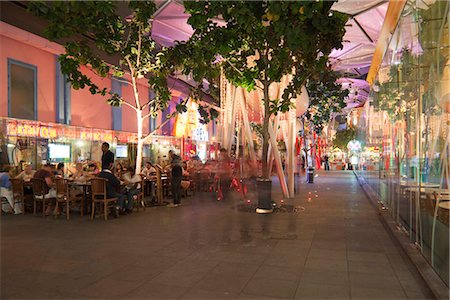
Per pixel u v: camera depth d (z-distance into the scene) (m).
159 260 5.81
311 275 5.07
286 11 6.43
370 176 15.90
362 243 6.82
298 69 10.37
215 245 6.71
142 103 18.53
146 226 8.49
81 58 9.88
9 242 7.02
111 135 15.67
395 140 8.66
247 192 14.94
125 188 10.29
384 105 10.62
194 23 7.62
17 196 10.38
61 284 4.77
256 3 7.38
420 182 5.98
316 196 14.18
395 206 8.68
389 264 5.55
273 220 9.14
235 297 4.32
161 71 11.02
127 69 15.72
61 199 9.62
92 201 9.50
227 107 14.29
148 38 11.30
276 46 9.30
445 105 4.61
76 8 6.95
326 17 7.09
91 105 15.02
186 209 10.99
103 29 9.95
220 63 10.57
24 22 11.21
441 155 4.78
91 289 4.59
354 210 10.68
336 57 18.39
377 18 12.23
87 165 13.11
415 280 4.86
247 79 9.73
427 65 5.57
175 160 11.94
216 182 15.55
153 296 4.36
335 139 41.69
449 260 4.36
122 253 6.22
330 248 6.47
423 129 5.82
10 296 4.38
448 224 4.42
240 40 8.88
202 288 4.60
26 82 12.09
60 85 13.38
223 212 10.40
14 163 11.18
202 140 24.53
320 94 18.39
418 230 6.11
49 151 12.48
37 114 12.45
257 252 6.24
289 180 13.73
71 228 8.30
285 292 4.46
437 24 4.98
